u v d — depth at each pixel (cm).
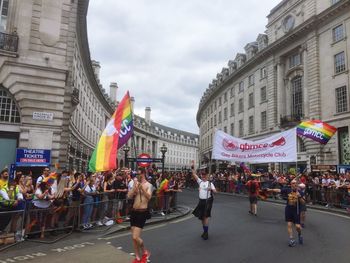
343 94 2675
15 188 869
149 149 10456
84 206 995
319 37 2966
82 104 3666
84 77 3762
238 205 1742
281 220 1225
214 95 5600
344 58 2688
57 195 926
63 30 1762
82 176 1041
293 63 3384
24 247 783
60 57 1738
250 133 4081
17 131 1641
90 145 4459
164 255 719
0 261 671
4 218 793
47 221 895
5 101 1639
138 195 670
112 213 1101
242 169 2677
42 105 1675
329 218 1285
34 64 1669
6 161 1616
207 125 6228
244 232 986
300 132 1791
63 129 1920
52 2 1755
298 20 3253
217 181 2894
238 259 688
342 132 2669
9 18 1666
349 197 1483
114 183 1184
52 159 1666
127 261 673
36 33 1698
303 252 749
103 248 779
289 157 1449
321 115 2877
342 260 683
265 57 3756
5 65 1619
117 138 952
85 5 2442
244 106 4278
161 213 1325
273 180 2142
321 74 2912
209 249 772
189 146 13388
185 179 3572
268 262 668
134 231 655
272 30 3688
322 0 2941
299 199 841
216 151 1594
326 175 1772
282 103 3450
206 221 895
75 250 760
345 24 2681
